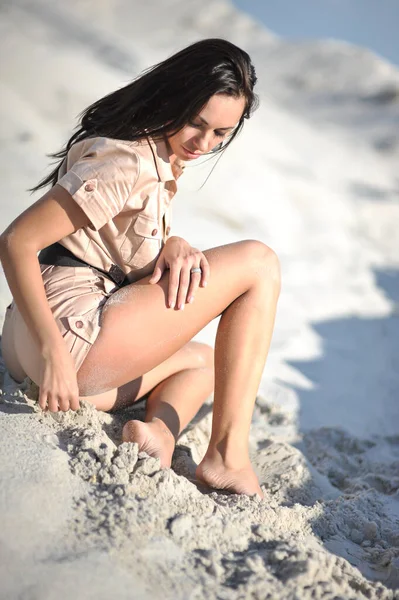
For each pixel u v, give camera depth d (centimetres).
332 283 602
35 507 167
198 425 262
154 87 199
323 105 2069
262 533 182
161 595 151
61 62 1026
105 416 227
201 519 178
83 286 210
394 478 270
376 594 169
